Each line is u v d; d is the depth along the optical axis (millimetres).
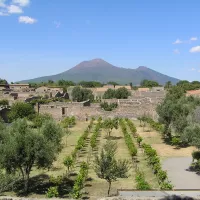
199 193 22297
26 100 99625
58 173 38031
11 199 21156
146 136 63938
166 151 49625
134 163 42062
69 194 29547
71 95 132500
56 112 89750
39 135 31016
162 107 58375
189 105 63344
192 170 38219
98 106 94062
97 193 30094
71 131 71688
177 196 21234
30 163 30750
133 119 88250
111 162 29141
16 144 29750
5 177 29797
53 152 31766
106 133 68938
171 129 61344
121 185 32719
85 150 51469
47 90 140375
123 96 132125
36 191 31219
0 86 154125
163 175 32500
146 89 164375
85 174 34500
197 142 36938
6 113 82562
